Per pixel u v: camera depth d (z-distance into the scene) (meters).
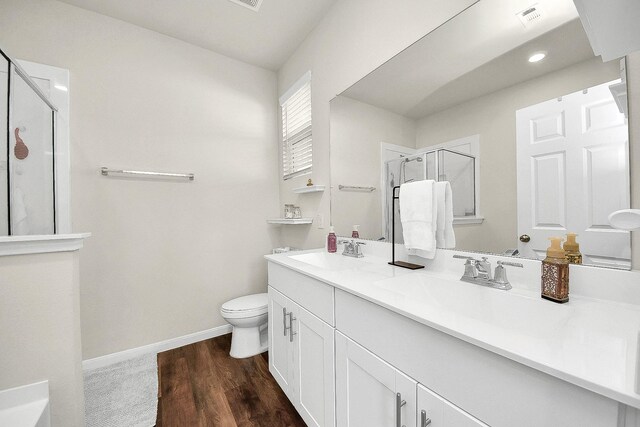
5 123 1.22
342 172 1.79
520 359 0.49
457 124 1.13
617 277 0.74
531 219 0.92
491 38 1.01
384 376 0.82
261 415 1.38
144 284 2.03
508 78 0.97
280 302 1.51
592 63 0.78
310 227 2.17
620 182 0.74
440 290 1.04
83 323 1.81
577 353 0.50
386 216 1.49
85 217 1.81
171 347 2.10
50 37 1.72
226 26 2.03
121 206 1.94
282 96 2.52
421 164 1.29
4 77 1.20
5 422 0.82
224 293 2.37
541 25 0.88
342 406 1.01
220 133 2.36
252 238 2.52
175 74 2.16
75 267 1.00
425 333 0.69
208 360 1.92
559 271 0.76
